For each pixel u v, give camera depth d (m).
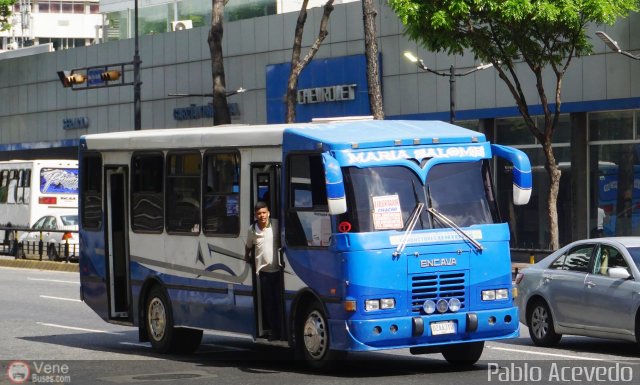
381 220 16.06
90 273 21.61
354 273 15.82
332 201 15.55
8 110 72.12
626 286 18.30
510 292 16.78
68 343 21.52
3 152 73.69
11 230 47.50
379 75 47.75
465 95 44.47
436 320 16.12
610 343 20.59
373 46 37.72
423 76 46.09
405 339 15.96
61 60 67.50
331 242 16.05
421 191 16.38
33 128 70.06
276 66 52.62
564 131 41.72
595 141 40.81
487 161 16.98
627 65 39.06
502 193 43.66
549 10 31.84
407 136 16.53
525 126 43.16
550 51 33.56
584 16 32.59
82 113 65.94
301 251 16.67
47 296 31.59
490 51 34.09
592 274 19.09
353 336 15.79
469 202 16.67
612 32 39.41
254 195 17.75
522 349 19.56
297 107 51.59
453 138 16.77
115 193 21.16
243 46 54.72
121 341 21.88
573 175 41.34
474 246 16.50
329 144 16.17
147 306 20.20
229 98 55.56
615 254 18.89
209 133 18.64
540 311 20.08
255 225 17.42
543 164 42.59
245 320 17.84
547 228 42.38
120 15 67.56
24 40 127.50
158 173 19.84
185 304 19.17
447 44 33.97
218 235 18.36
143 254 20.17
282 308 17.11
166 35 59.59
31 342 21.67
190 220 19.06
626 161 39.88
